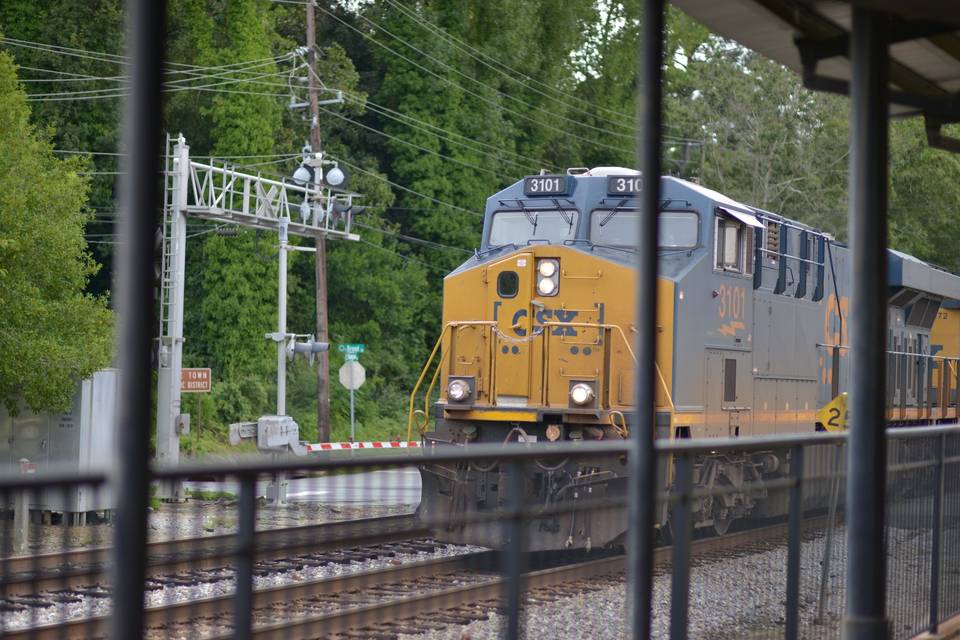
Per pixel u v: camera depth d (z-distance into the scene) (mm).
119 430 10367
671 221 43094
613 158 161375
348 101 127938
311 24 101688
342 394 123125
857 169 19469
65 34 112750
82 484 10414
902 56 21875
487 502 38188
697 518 21719
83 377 53969
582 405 41469
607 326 41781
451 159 134625
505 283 43500
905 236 144625
